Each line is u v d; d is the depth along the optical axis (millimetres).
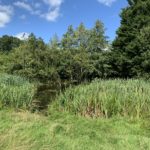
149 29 26266
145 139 7477
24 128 7766
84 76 37750
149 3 30359
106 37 38625
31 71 33844
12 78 17125
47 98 17938
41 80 35938
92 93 11805
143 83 13172
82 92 12320
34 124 8180
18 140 6906
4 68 34969
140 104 10914
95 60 36406
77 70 37469
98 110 11133
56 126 7953
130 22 31125
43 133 7398
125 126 9195
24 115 9594
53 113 11398
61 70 37250
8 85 13781
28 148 6508
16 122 8422
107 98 11266
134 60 27516
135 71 27094
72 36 38031
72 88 13391
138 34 27641
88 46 37688
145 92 11930
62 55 36656
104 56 35531
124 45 30875
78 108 11547
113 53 31625
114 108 11031
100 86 12570
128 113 10852
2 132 7438
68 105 12055
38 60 35469
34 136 7145
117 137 7637
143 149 6711
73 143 6875
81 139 7191
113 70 32094
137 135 8031
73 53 37250
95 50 37906
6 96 12398
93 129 8469
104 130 8578
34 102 14836
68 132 7707
